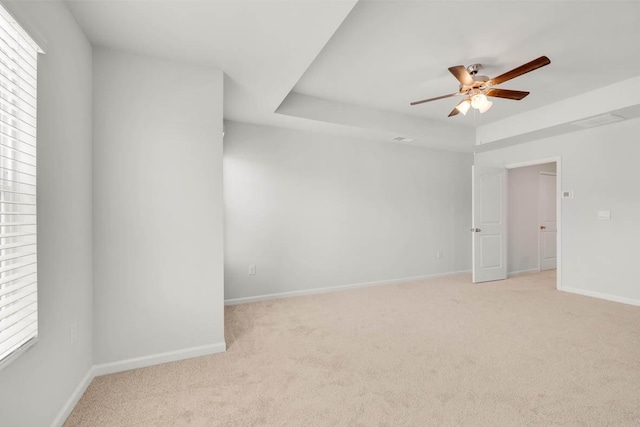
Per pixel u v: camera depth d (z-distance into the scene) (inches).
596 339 100.3
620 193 142.9
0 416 43.1
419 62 106.3
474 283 183.5
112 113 81.4
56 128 59.4
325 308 135.5
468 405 66.2
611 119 136.1
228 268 142.9
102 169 80.1
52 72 58.0
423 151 196.2
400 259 188.2
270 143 151.5
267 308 135.9
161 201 86.3
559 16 80.9
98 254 79.6
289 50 83.4
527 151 181.3
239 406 66.4
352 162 172.7
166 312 86.8
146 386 74.0
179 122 88.5
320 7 66.0
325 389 72.6
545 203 229.5
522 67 87.0
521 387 72.9
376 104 148.5
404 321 118.3
